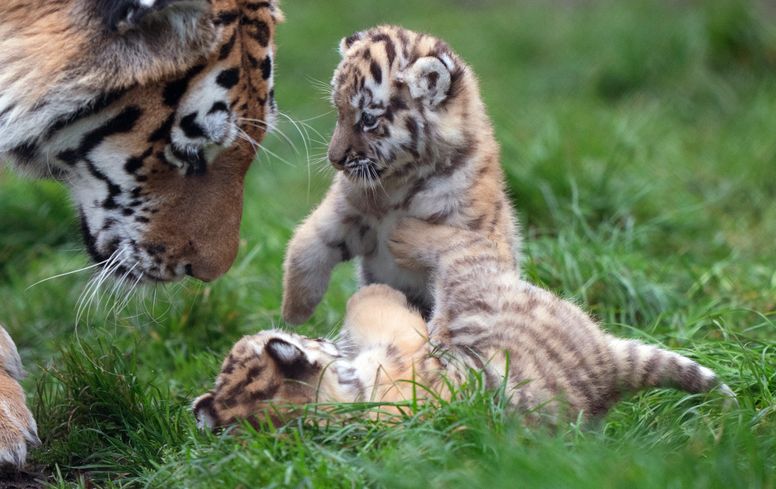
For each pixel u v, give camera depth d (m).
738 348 10.05
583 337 9.20
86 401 9.69
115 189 9.85
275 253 14.17
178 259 10.12
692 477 7.04
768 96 20.73
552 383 8.77
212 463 7.95
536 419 8.41
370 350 8.95
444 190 10.11
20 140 9.33
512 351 8.92
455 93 10.11
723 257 14.09
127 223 10.00
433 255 9.80
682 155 18.30
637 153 17.42
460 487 7.02
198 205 10.05
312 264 10.57
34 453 9.35
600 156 16.44
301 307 10.71
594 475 6.96
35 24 9.15
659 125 20.05
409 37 10.34
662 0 25.52
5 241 14.84
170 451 8.71
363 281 10.88
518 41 25.86
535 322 9.17
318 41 26.88
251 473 7.59
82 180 9.98
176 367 11.45
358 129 10.09
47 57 9.06
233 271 13.32
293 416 8.33
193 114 9.53
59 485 8.62
